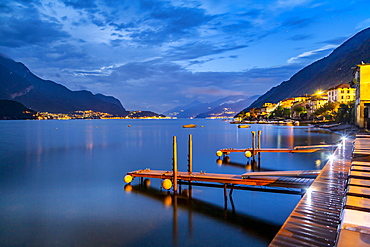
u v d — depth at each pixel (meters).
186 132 103.00
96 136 85.31
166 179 20.39
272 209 16.61
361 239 5.12
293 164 32.28
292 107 180.75
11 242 12.91
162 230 13.98
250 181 18.23
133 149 50.03
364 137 29.16
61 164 34.22
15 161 36.75
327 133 72.00
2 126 174.38
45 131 116.19
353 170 11.21
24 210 17.06
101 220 15.34
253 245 12.40
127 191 20.80
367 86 59.66
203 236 13.26
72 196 19.92
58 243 12.77
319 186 13.59
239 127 132.62
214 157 38.59
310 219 9.57
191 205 17.47
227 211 16.38
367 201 7.32
